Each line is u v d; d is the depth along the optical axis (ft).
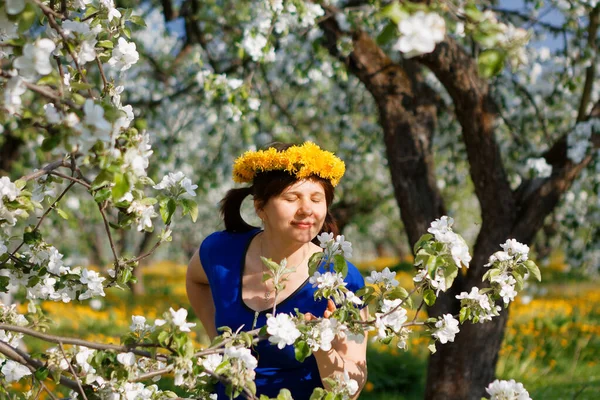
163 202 6.13
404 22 3.98
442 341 6.48
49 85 5.02
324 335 6.03
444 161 23.20
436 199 14.51
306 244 7.84
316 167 7.23
